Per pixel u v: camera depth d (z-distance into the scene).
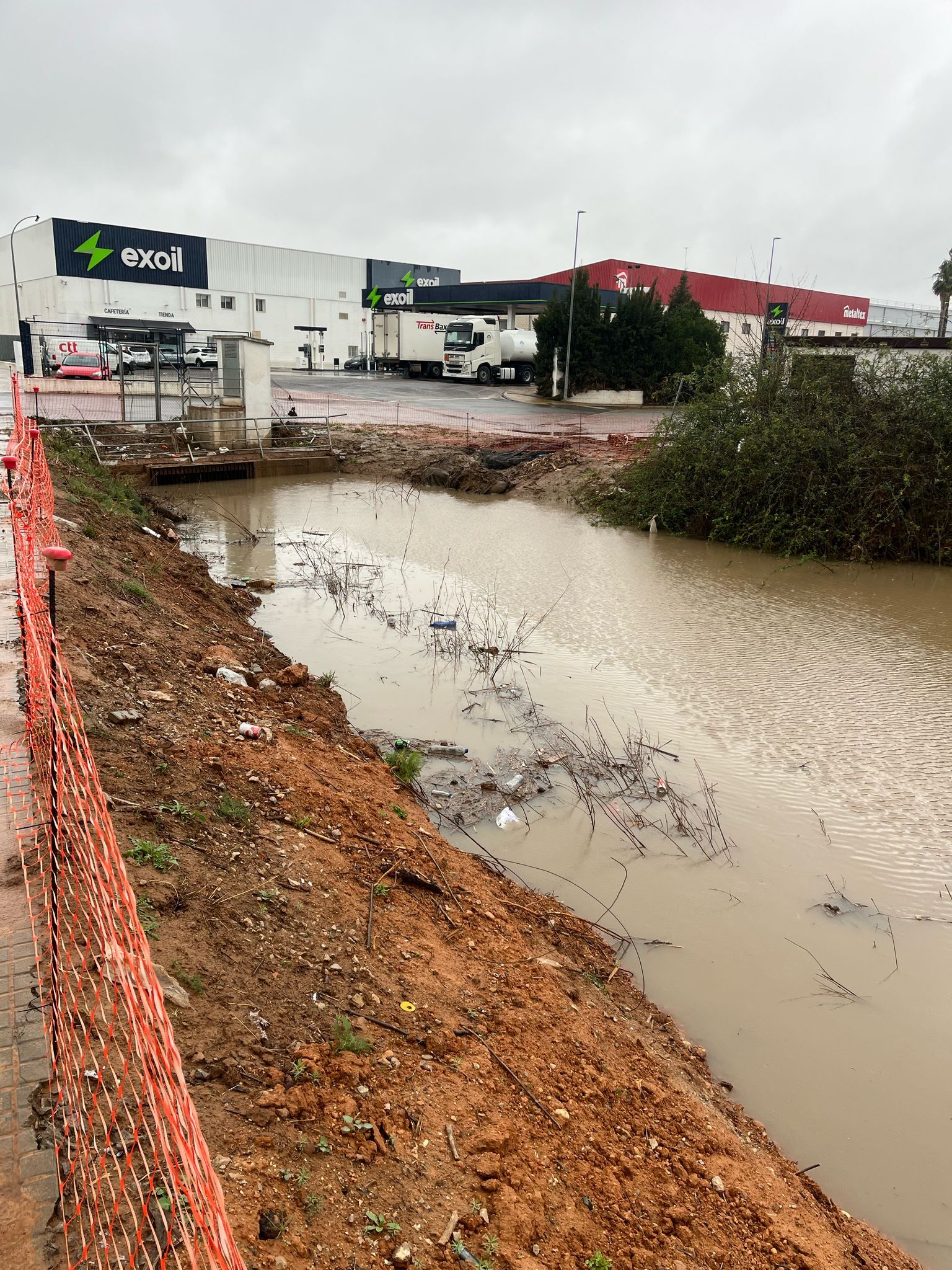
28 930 3.88
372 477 27.53
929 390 19.09
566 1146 4.03
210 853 5.16
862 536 18.22
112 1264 2.60
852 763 9.20
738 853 7.59
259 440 26.75
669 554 18.80
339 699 9.96
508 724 9.84
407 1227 3.25
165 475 24.89
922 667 11.96
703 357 45.03
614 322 44.59
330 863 5.68
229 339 27.12
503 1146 3.80
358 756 8.27
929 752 9.45
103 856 3.38
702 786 8.67
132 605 9.58
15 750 5.29
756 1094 5.23
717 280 63.09
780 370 21.08
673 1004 5.88
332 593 14.70
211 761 6.30
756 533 19.45
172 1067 2.40
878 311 70.44
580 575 16.67
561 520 22.22
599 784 8.60
